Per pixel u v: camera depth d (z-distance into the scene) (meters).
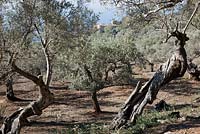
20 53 14.26
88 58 23.88
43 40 14.89
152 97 12.32
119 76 27.45
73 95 33.62
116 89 34.34
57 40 15.89
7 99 31.36
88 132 12.63
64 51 19.25
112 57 26.09
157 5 11.42
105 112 25.67
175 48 13.00
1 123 21.17
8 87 31.31
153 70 45.31
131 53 27.41
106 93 33.41
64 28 15.64
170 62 12.77
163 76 12.61
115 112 25.61
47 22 14.56
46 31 14.65
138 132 10.87
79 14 17.16
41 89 13.31
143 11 11.99
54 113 25.62
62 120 23.03
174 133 9.84
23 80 45.16
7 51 13.32
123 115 12.20
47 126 20.97
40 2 14.09
